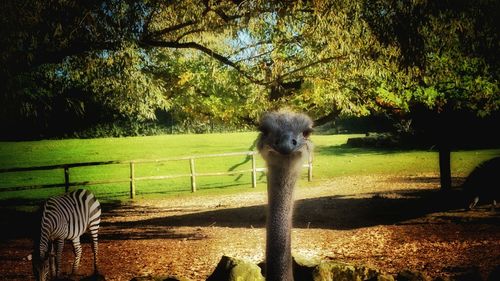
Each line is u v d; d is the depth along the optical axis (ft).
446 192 49.70
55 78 36.88
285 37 36.50
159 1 33.88
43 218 25.66
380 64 35.53
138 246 36.70
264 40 38.11
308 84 41.60
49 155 122.83
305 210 49.29
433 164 86.07
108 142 153.38
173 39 39.47
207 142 149.79
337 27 32.50
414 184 65.10
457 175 71.77
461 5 32.73
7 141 158.61
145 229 44.14
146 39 35.42
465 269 25.75
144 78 34.47
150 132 181.16
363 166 87.35
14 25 29.30
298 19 35.14
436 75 38.65
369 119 156.25
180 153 121.90
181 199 64.08
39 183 79.30
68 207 27.48
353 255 30.73
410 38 33.37
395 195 56.08
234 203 58.03
